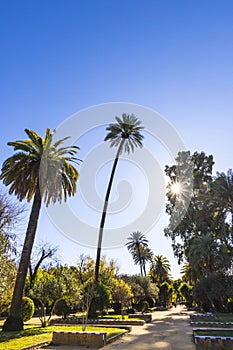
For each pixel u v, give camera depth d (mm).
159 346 9578
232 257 27203
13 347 9023
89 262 31375
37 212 15727
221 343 8383
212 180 28203
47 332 12414
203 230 29438
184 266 42406
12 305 14031
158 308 38812
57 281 15695
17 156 15883
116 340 11039
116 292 23953
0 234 10852
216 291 26188
